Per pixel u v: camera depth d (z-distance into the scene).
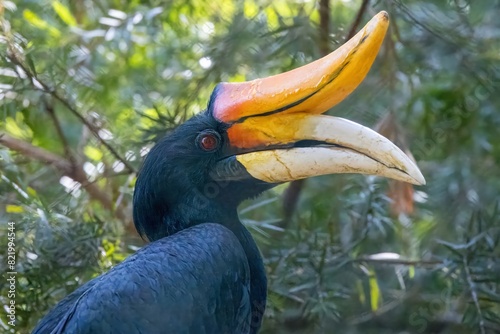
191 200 8.66
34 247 10.30
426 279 12.97
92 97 11.89
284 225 11.95
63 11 12.14
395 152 8.13
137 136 11.60
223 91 8.70
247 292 8.39
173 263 7.91
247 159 8.50
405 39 12.73
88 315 7.54
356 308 12.88
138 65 13.12
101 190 11.82
